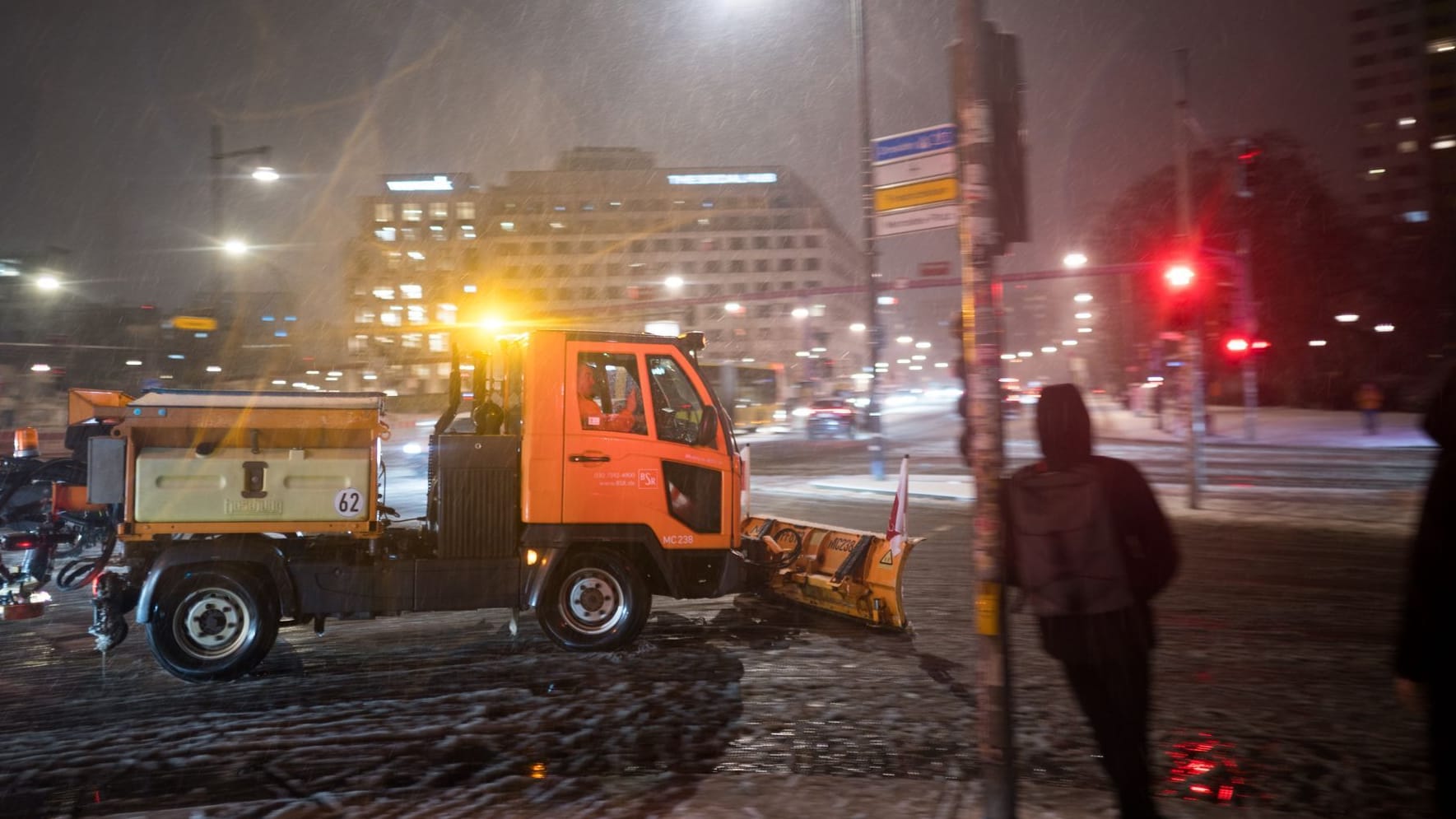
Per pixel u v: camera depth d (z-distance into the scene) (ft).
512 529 23.71
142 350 102.32
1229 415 164.14
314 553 22.93
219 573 21.91
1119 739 11.87
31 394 93.20
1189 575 35.78
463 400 27.25
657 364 24.94
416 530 24.59
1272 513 54.03
